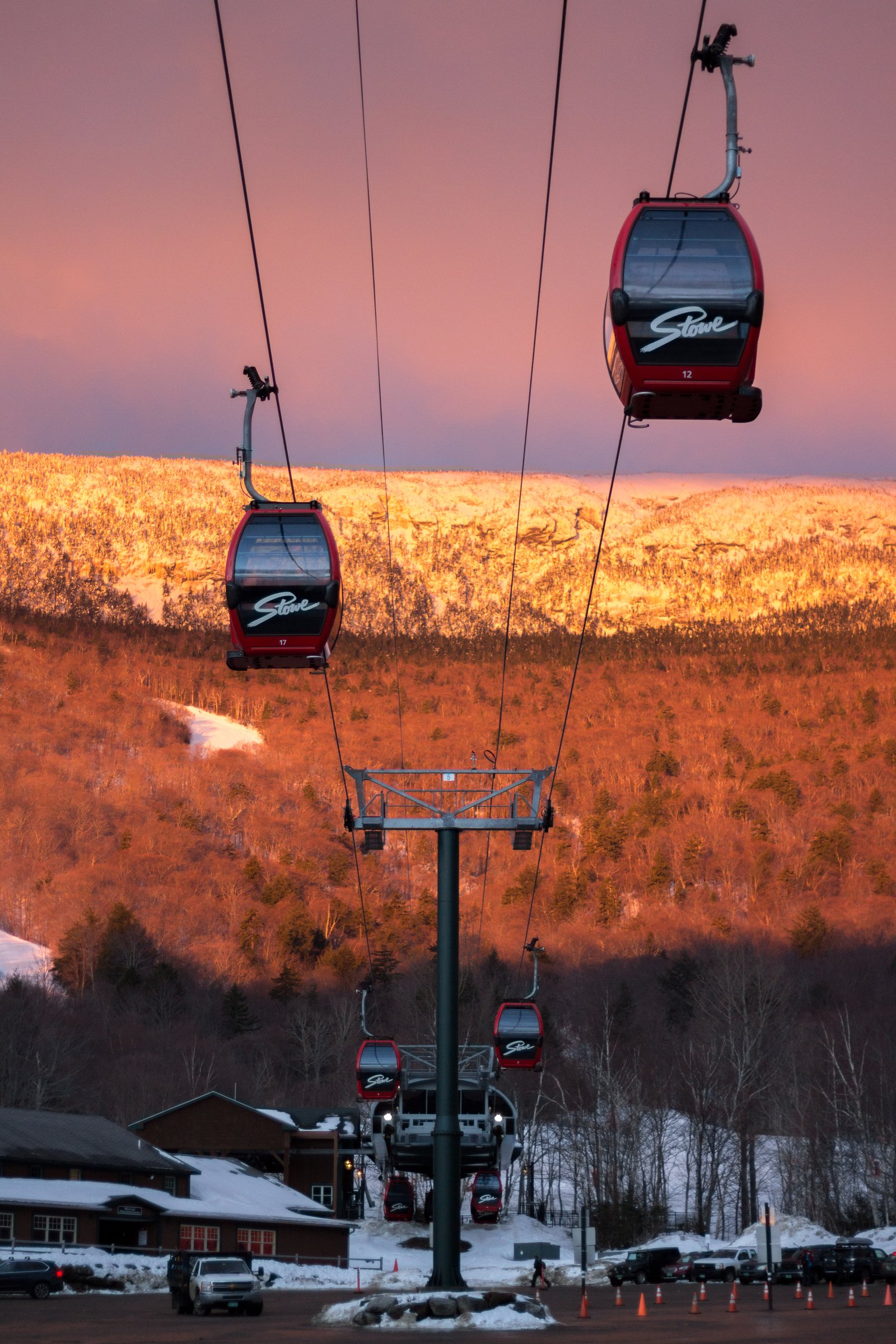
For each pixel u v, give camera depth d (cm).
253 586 2616
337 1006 17638
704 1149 12988
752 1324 4188
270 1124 10694
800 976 18588
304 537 2645
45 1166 7844
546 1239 10762
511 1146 6694
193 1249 8188
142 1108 13800
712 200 1941
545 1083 14338
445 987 4034
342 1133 11450
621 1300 5850
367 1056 5500
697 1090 12525
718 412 1962
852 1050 14175
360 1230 10562
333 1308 4216
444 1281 4009
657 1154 11906
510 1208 12500
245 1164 10275
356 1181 12250
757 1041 12838
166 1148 10581
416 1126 6406
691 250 1900
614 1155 11444
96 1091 14200
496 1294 3991
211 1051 15788
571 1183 13812
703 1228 11169
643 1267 8050
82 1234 7650
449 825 4162
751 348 1881
